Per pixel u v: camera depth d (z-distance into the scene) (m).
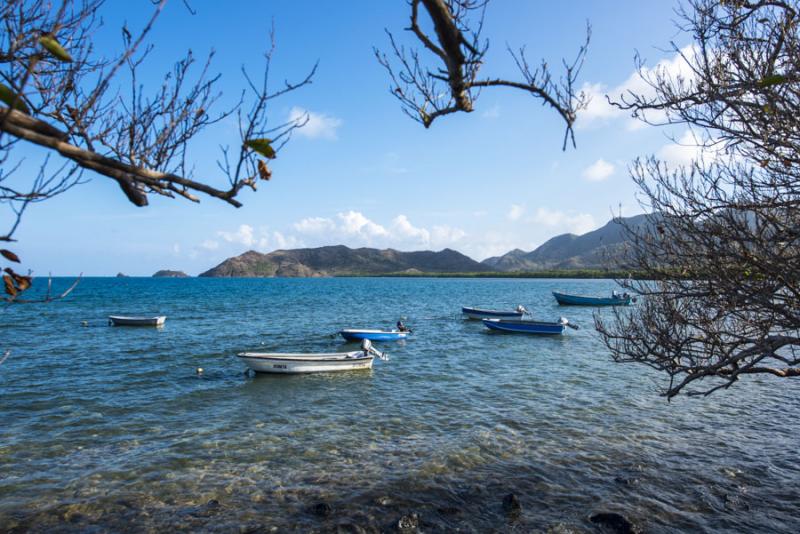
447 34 2.81
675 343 8.30
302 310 62.88
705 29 6.84
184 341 34.12
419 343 34.16
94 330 40.00
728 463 12.89
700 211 7.27
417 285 176.88
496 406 17.97
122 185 2.36
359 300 85.62
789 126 6.00
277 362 23.06
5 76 2.64
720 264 7.16
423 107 3.41
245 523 9.98
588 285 168.25
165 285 176.75
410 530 9.78
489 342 34.53
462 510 10.51
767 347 6.93
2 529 9.68
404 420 16.34
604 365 25.56
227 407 17.95
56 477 11.95
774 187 6.68
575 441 14.41
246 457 13.21
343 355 24.81
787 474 12.27
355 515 10.30
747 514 10.44
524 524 10.02
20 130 1.90
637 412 17.14
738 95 6.20
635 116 7.52
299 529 9.80
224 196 2.61
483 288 145.75
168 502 10.80
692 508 10.66
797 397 18.83
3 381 21.77
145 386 21.08
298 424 15.97
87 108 3.02
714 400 18.50
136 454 13.40
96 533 9.62
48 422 16.09
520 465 12.73
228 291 123.12
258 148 2.59
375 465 12.71
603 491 11.39
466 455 13.35
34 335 36.72
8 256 3.02
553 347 32.16
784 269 6.52
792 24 5.98
